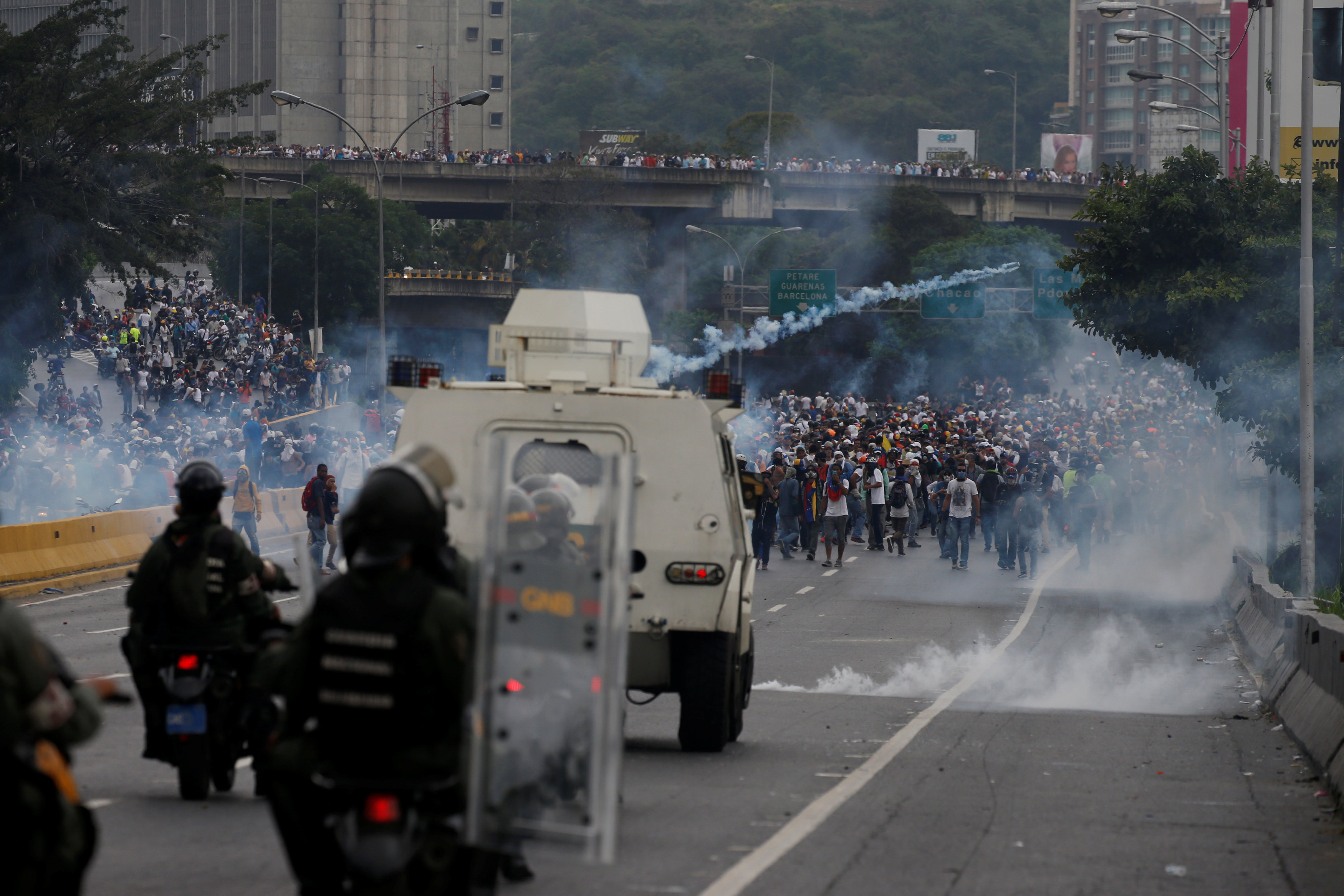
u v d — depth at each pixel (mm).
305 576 16359
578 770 15695
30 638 13289
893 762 32031
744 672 35969
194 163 176125
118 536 87250
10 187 164625
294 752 14766
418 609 14328
